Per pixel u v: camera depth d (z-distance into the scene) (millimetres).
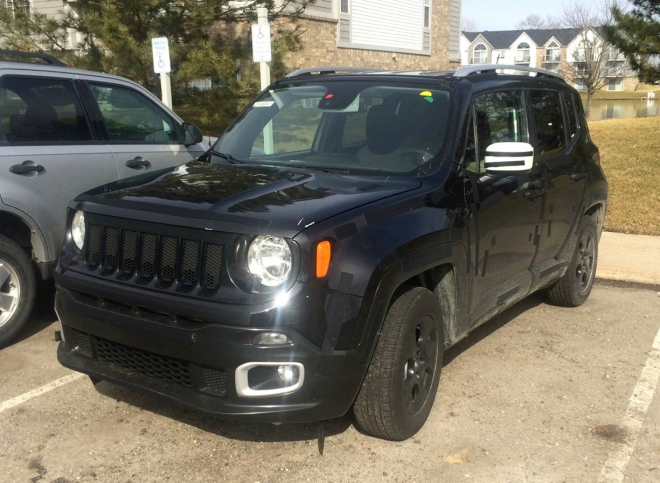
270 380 3293
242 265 3268
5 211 5078
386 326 3615
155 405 4273
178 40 11961
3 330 5102
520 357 5105
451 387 4566
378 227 3531
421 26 25531
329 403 3330
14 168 5133
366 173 4242
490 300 4617
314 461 3674
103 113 5914
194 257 3381
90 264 3771
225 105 11648
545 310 6215
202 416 4141
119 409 4223
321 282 3250
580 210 5832
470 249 4191
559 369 4906
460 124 4348
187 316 3309
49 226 5336
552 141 5559
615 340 5496
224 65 11203
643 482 3545
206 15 11266
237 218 3328
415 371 3832
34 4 16656
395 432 3723
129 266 3605
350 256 3348
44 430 3973
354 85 4887
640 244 8336
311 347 3223
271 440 3875
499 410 4266
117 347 3643
